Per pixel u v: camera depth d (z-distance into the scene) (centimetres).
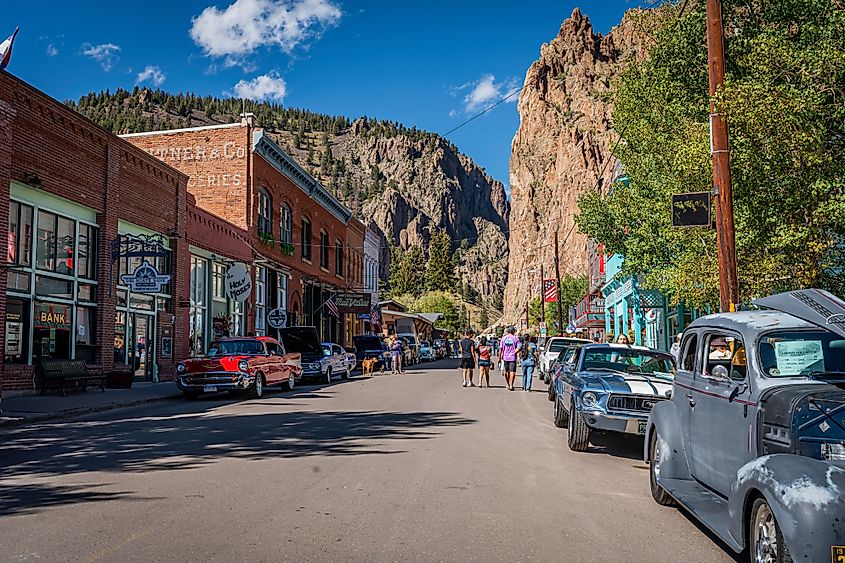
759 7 1484
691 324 757
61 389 2002
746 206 1171
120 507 706
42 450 1073
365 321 6353
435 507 722
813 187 1092
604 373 1196
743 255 1200
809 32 1309
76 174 2203
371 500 746
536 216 14862
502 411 1700
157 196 2698
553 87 15875
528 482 859
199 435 1235
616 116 1870
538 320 8131
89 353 2300
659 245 1798
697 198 1138
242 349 2225
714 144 1118
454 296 19775
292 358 2444
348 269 5712
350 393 2270
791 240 1105
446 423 1434
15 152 1922
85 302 2270
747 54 1305
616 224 2027
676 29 1616
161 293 2742
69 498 745
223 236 3294
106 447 1099
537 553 573
